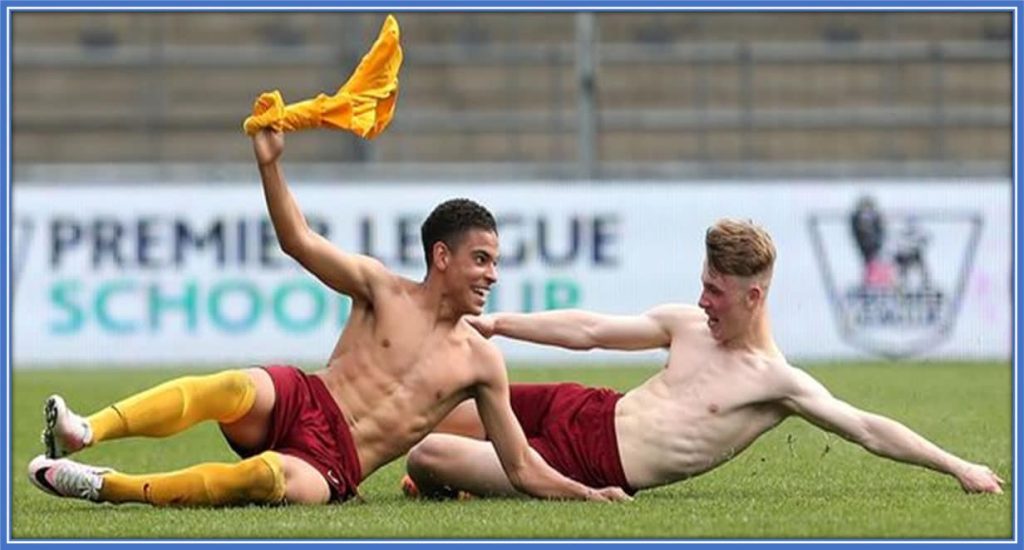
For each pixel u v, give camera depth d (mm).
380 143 45812
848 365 33531
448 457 13508
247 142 47188
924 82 46188
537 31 48812
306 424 13031
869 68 46219
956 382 28062
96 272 37531
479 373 13266
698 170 40688
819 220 36875
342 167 41062
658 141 46188
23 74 47344
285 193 12859
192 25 49656
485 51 45344
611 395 13898
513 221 37281
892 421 13445
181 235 37469
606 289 37188
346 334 13320
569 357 36500
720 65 46969
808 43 48656
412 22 48562
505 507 12852
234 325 37344
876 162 45906
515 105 47438
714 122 44875
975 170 39594
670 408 13641
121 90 47312
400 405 13211
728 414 13531
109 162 47062
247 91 47812
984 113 44844
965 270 36781
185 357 37375
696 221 37156
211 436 21484
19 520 12633
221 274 37375
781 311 36781
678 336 13797
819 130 46000
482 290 13203
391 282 13281
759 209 37031
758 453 17312
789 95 46562
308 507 12727
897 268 36812
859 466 16062
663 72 47062
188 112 47562
